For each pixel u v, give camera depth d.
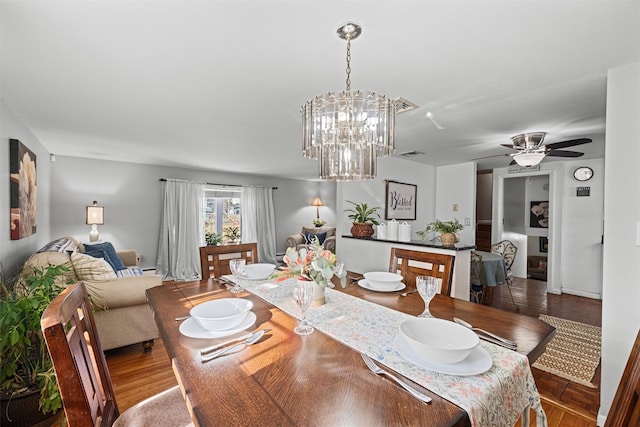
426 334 1.12
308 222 7.82
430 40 1.42
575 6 1.17
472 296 3.69
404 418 0.70
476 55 1.55
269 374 0.88
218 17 1.27
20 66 1.70
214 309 1.34
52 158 4.29
